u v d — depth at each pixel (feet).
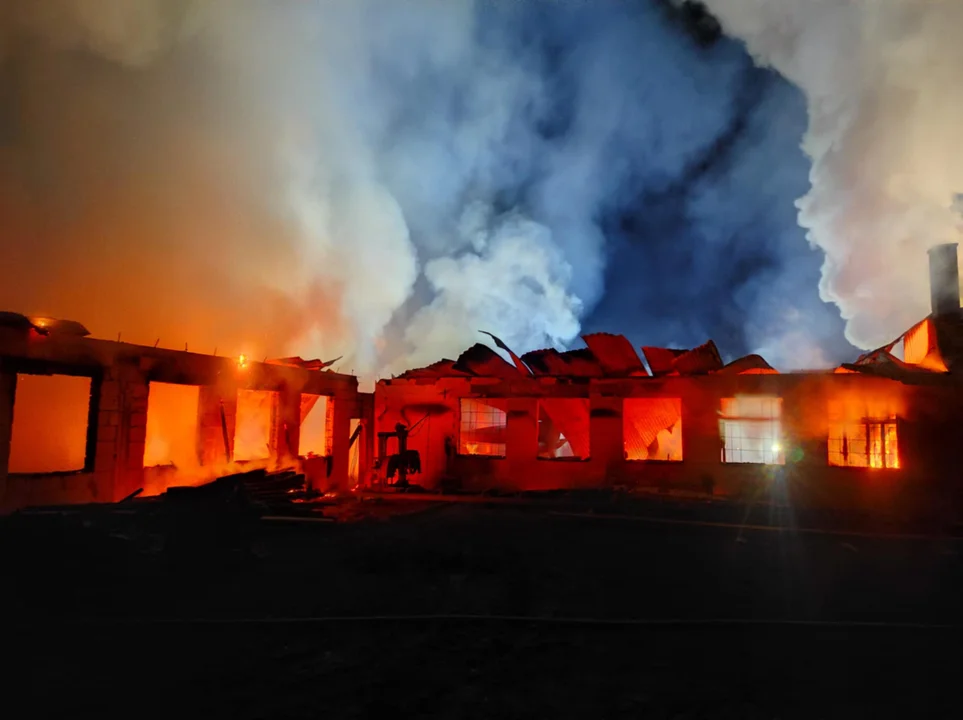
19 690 14.40
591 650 17.46
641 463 51.34
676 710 13.93
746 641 18.30
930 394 44.86
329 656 16.70
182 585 23.40
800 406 47.96
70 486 33.53
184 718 13.17
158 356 39.11
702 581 25.67
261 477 38.04
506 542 33.37
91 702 13.88
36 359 31.81
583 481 52.44
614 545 33.24
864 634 18.95
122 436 36.65
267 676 15.42
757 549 32.71
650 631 19.06
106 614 19.72
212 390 44.42
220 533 29.48
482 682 15.24
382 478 55.57
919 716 13.73
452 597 22.59
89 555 24.79
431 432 57.72
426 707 13.89
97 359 35.22
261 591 22.88
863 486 45.37
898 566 28.96
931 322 48.19
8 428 30.78
